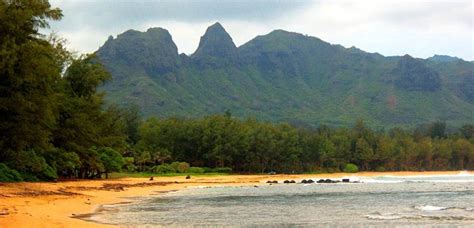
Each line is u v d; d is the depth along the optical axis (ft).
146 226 89.40
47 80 160.56
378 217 105.60
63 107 224.12
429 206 134.51
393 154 607.37
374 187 255.70
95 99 249.14
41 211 101.19
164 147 494.18
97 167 258.16
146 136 497.05
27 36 157.79
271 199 167.32
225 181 322.34
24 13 147.23
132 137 526.98
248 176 419.54
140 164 431.43
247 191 218.38
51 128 197.88
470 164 654.12
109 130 274.36
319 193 202.80
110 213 111.55
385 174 532.32
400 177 453.58
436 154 635.25
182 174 411.13
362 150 597.52
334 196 183.21
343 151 590.14
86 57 250.16
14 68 146.51
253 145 508.94
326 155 566.36
